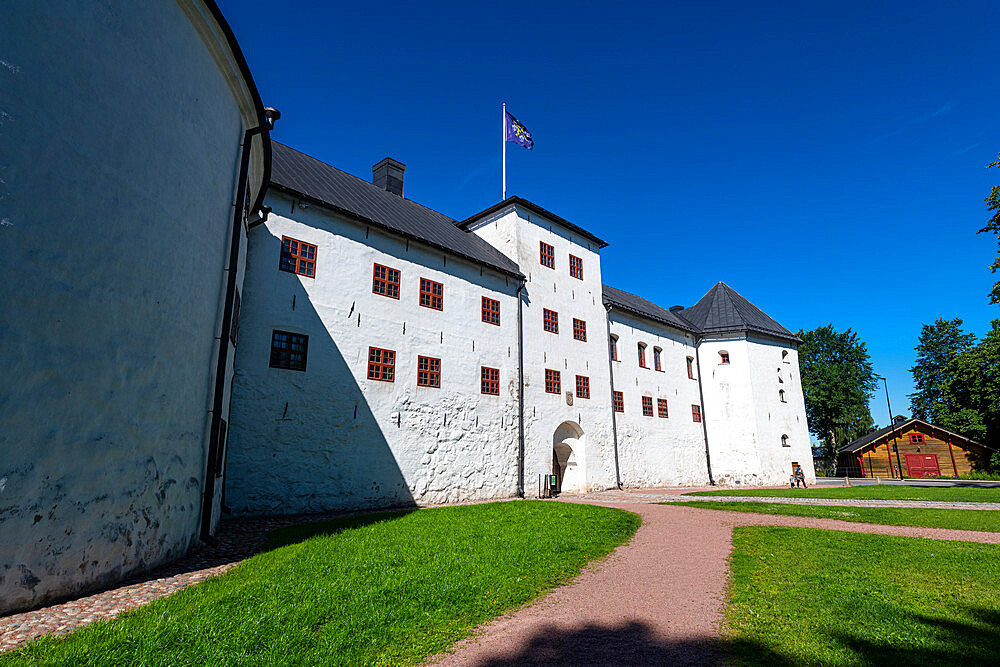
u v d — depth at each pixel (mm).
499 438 17469
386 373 14477
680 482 25781
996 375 35406
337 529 9148
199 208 7258
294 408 12328
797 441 29328
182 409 6773
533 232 21297
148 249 6117
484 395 17297
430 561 6422
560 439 20531
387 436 14094
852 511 12367
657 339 26953
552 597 5395
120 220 5711
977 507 13266
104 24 5695
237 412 11391
